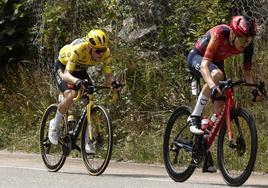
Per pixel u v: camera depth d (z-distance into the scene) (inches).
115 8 1277.1
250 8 1161.4
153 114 1152.2
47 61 1362.0
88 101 867.4
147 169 941.8
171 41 1194.6
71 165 983.6
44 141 930.7
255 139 706.2
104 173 885.8
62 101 884.6
